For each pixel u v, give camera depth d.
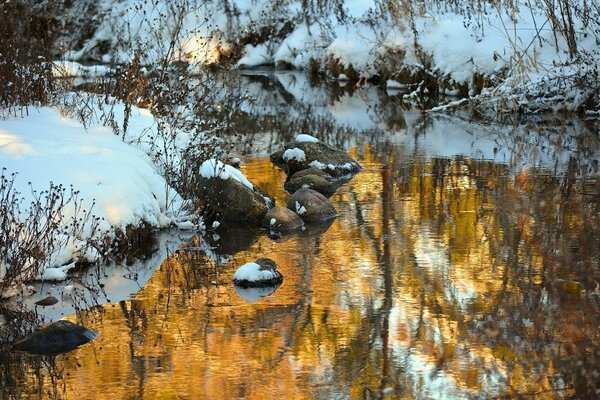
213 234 13.05
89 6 32.12
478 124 21.22
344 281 10.87
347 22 30.56
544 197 14.23
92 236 11.51
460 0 26.77
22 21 17.03
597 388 7.89
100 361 8.80
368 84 28.42
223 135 19.78
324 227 13.24
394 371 8.46
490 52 24.02
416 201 14.45
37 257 10.72
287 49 32.09
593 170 16.03
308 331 9.41
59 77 18.31
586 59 21.16
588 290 10.11
